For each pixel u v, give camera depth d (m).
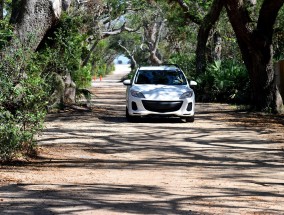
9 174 10.05
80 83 27.98
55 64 19.73
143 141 15.48
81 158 12.40
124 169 11.05
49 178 9.79
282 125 19.84
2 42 13.32
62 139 15.47
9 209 7.38
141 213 7.30
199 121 21.30
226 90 32.94
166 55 70.56
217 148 14.33
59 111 23.59
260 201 8.23
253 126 19.53
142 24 60.81
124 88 54.09
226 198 8.38
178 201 8.09
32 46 14.27
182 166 11.57
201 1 37.75
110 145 14.59
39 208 7.46
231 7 23.45
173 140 15.77
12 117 11.35
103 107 27.62
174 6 42.62
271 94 24.61
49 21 17.48
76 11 24.55
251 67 24.77
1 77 11.45
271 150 14.01
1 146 11.25
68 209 7.43
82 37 23.36
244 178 10.21
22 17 17.16
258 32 23.73
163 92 20.53
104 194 8.46
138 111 20.42
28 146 12.30
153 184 9.43
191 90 20.88
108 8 44.22
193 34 44.66
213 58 38.72
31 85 12.01
